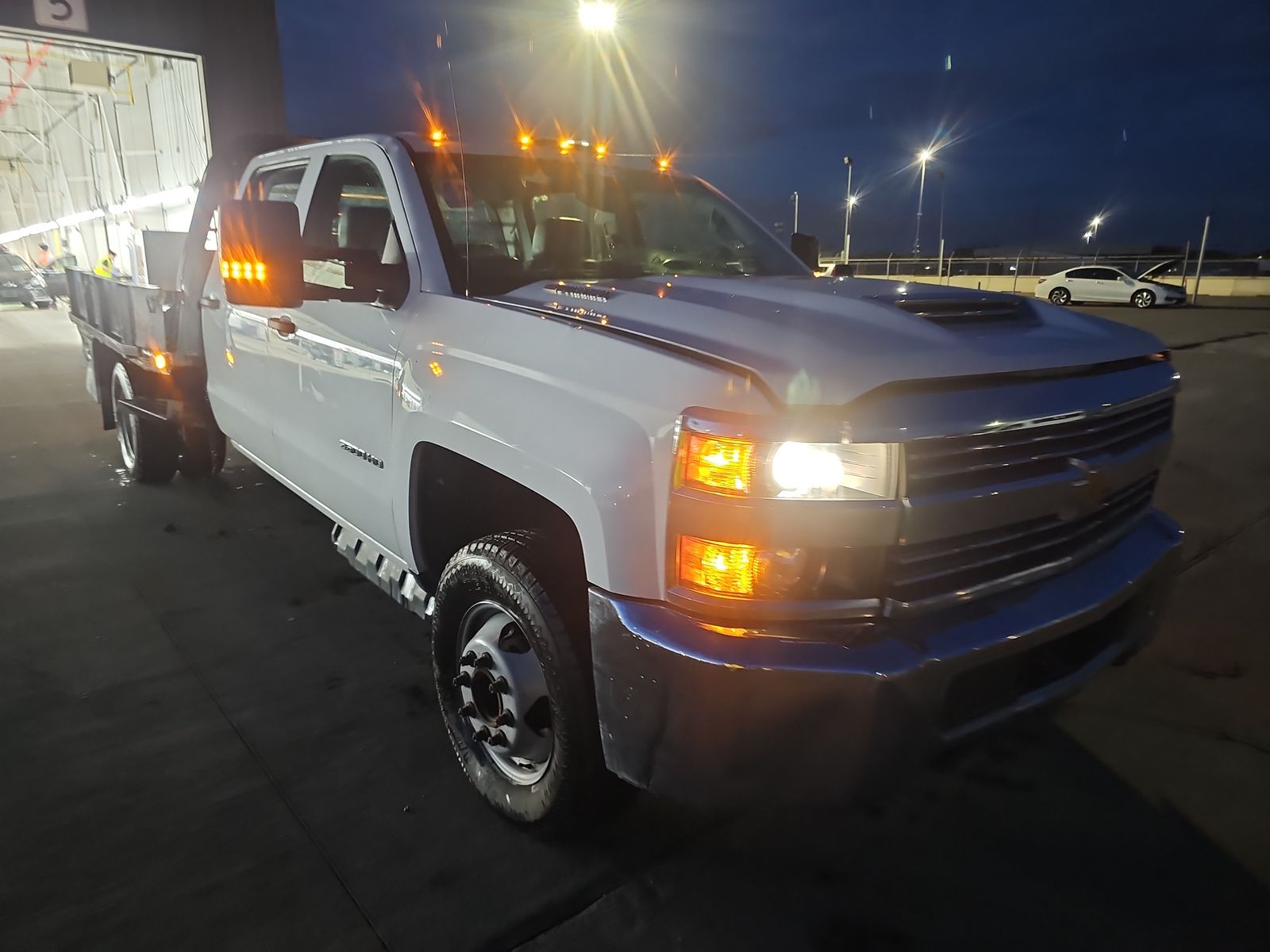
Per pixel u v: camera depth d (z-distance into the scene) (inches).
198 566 172.9
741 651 69.3
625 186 139.9
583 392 81.4
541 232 121.8
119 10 524.1
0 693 123.8
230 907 84.6
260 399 156.3
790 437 68.1
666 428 72.9
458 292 108.0
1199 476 247.6
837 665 68.7
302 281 102.9
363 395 117.7
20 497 218.4
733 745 70.7
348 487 126.6
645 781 77.0
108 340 226.4
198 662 134.2
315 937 81.0
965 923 84.4
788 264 147.0
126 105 743.7
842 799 71.9
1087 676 86.8
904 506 69.6
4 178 1198.9
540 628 85.2
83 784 103.3
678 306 86.9
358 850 92.9
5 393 373.4
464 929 82.4
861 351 73.5
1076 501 81.8
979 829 98.1
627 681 74.9
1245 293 1332.4
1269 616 154.6
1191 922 84.8
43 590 160.4
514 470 85.9
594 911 85.0
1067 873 91.4
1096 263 1491.1
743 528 68.9
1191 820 99.9
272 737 113.9
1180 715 122.4
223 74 575.8
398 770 107.1
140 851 92.0
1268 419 330.6
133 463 227.1
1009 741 115.8
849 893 88.1
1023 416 76.4
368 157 126.3
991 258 1567.4
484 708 96.7
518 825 94.6
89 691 125.0
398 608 153.9
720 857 92.9
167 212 685.9
